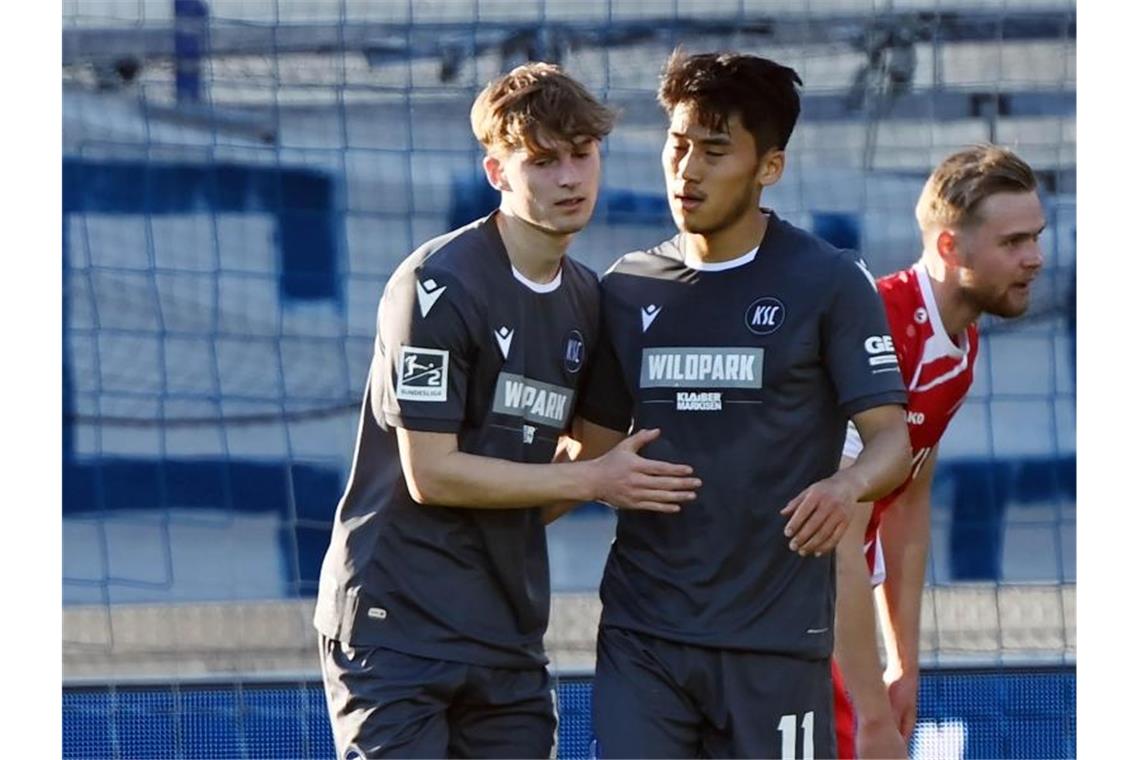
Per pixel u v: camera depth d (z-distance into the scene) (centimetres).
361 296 2214
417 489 1155
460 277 1153
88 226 2177
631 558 1186
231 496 2155
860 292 1152
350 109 2228
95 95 2198
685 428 1164
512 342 1168
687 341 1167
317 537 2156
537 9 2255
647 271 1202
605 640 1197
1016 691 2044
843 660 1242
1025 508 2156
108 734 2000
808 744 1181
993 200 1260
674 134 1151
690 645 1155
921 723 2031
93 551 2117
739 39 2277
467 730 1234
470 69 2250
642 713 1165
